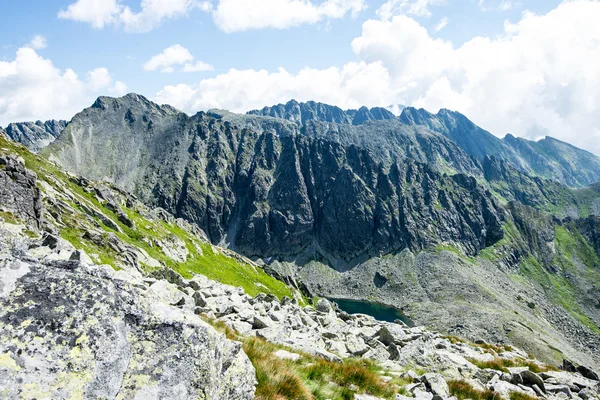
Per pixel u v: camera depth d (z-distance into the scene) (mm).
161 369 7035
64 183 139500
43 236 21453
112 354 6574
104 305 7137
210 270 146750
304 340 27406
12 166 74625
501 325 199500
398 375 21234
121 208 159750
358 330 36156
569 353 177000
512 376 25469
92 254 80500
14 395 5137
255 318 28266
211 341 8406
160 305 8484
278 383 11414
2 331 5766
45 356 5816
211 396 7508
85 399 5766
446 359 28109
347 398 13875
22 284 6672
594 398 24641
